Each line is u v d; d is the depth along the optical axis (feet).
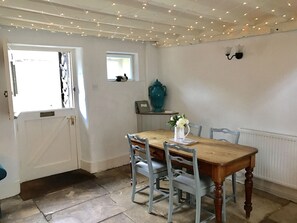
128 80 14.70
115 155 14.35
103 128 13.74
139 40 14.33
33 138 12.45
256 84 10.64
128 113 14.75
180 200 9.82
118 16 9.20
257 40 10.41
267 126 10.46
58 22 9.68
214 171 7.42
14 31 10.70
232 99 11.64
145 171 9.57
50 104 13.12
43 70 12.73
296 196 9.75
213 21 10.21
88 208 9.59
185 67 13.74
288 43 9.47
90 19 9.00
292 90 9.53
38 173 12.73
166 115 14.32
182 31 11.73
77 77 13.34
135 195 10.62
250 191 8.59
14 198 10.52
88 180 12.35
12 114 10.05
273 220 8.56
